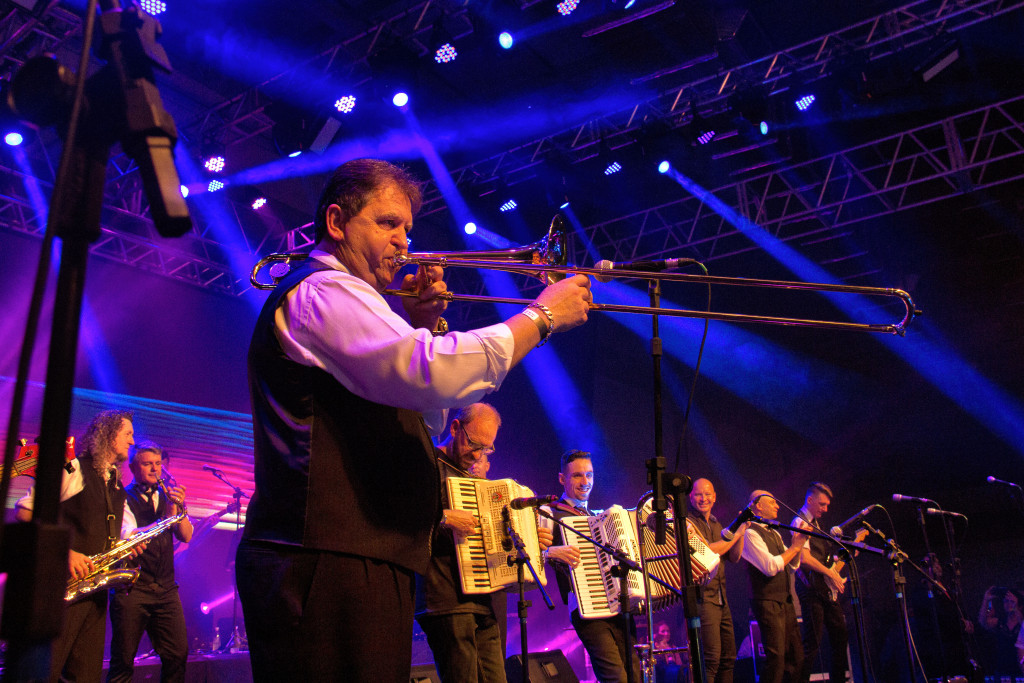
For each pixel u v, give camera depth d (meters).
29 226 9.23
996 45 9.30
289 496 1.60
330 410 1.66
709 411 14.43
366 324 1.61
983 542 12.98
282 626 1.55
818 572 8.20
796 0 9.23
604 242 12.48
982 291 12.48
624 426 13.97
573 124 10.85
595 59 10.14
